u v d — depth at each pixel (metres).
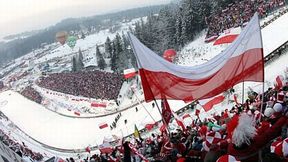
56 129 70.94
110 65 111.94
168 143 10.70
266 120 7.48
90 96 87.81
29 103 106.56
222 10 79.69
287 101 8.70
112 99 79.31
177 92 9.29
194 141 10.25
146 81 9.12
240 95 28.66
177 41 94.50
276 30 45.56
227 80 9.47
